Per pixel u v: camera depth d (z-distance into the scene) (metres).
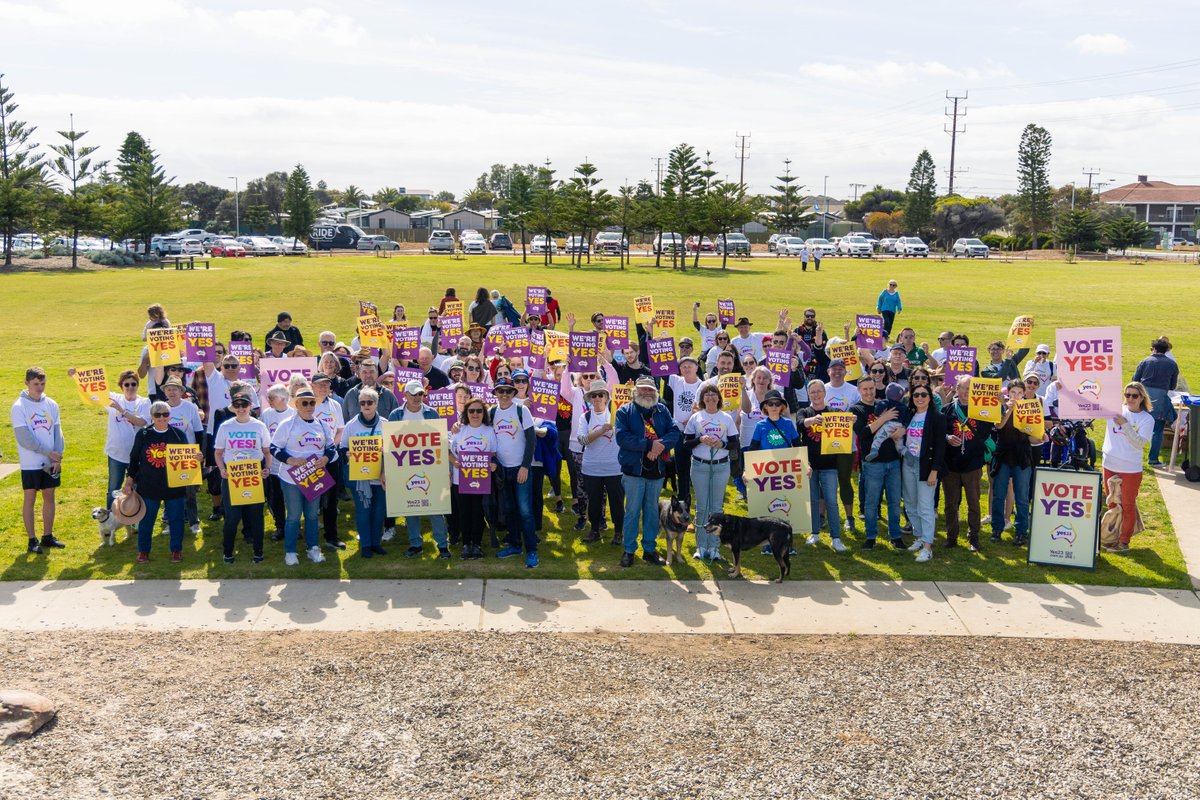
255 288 39.62
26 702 6.89
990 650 8.39
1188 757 6.60
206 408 12.16
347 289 39.25
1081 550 10.42
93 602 9.34
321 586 9.87
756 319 32.22
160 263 59.94
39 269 53.59
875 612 9.30
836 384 11.80
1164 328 29.58
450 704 7.25
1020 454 11.15
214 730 6.84
